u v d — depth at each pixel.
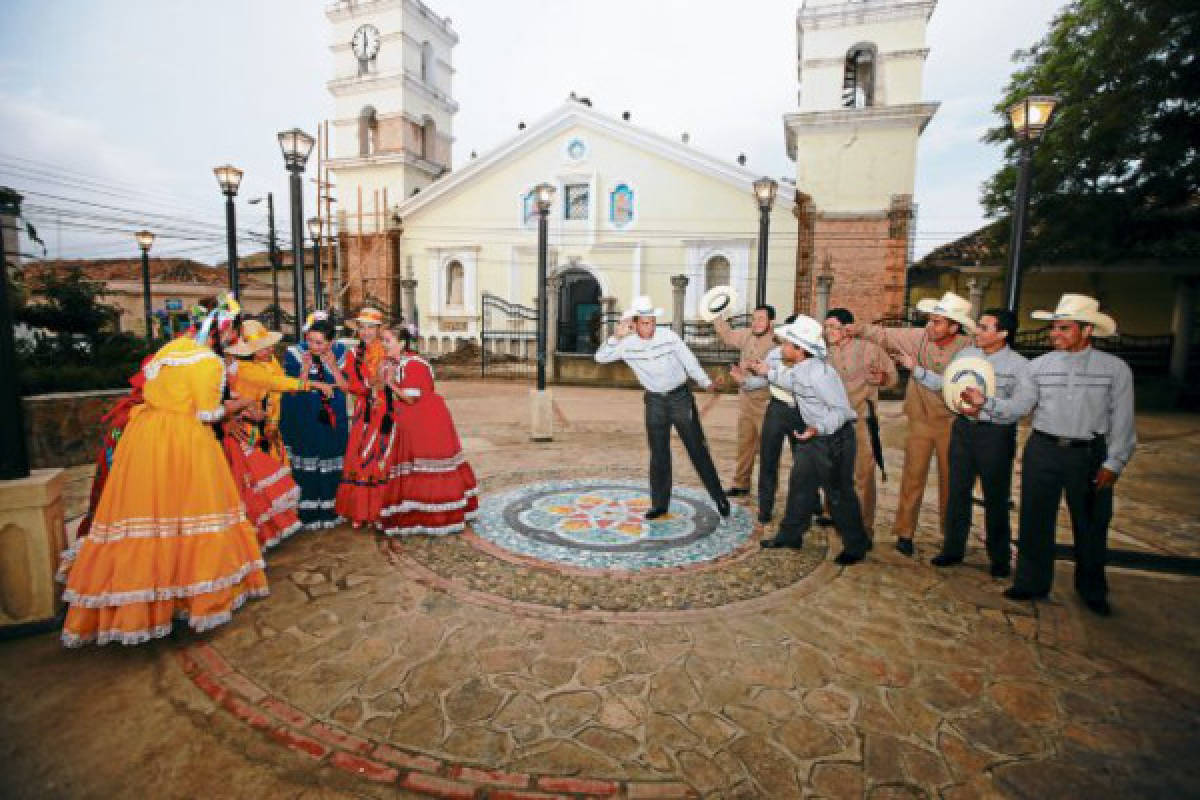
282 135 8.42
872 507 5.00
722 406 13.86
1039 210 15.80
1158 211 14.40
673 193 23.02
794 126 19.97
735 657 3.27
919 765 2.49
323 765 2.48
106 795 2.32
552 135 24.22
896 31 19.31
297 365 4.96
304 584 4.07
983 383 3.97
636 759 2.51
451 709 2.81
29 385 7.86
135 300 28.44
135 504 3.19
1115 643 3.48
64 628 3.18
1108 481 3.73
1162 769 2.49
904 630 3.58
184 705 2.83
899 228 19.55
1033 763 2.52
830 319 4.95
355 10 25.58
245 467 4.25
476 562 4.47
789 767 2.48
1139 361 18.05
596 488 6.61
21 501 3.34
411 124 26.44
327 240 26.86
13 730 2.66
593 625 3.58
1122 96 13.72
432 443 4.91
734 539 5.04
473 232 25.62
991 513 4.26
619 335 5.37
